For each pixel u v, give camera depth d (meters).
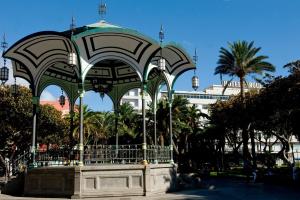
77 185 15.85
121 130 53.06
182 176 21.75
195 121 60.09
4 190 18.22
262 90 38.69
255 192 21.64
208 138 60.66
